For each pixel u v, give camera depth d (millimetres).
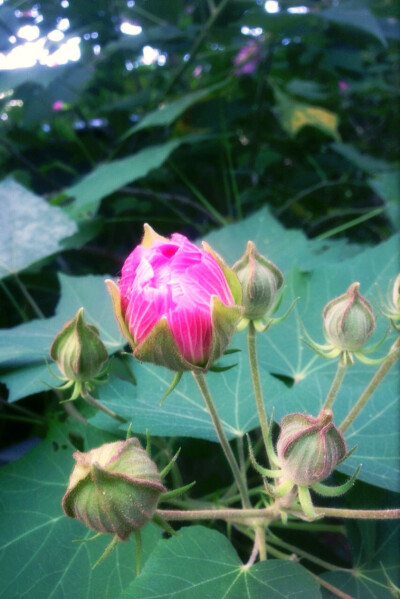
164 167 489
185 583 196
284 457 182
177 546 205
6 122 549
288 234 386
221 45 494
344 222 530
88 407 283
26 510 239
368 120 661
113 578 215
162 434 236
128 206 480
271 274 216
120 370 335
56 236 362
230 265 375
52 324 318
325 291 318
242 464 251
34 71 431
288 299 318
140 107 494
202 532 212
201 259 179
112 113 502
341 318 216
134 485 168
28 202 370
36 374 277
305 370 295
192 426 246
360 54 569
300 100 540
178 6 486
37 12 479
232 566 203
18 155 487
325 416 178
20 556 225
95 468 164
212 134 469
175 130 490
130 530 172
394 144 619
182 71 478
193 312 171
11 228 358
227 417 256
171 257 180
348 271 322
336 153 574
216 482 310
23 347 288
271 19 444
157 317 170
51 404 326
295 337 305
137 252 183
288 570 202
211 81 496
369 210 504
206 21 490
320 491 185
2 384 333
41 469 254
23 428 348
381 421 248
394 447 237
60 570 220
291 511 203
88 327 221
